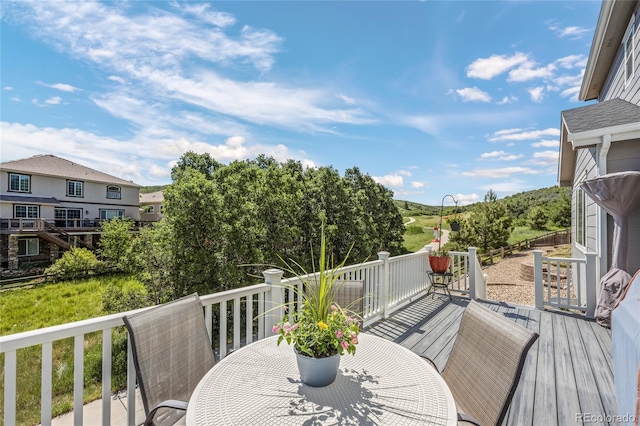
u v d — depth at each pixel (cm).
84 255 1736
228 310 801
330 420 118
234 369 160
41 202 2033
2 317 1060
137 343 156
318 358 140
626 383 177
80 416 163
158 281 877
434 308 517
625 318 196
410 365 164
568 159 843
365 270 426
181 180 937
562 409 244
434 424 116
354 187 1894
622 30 570
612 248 452
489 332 158
